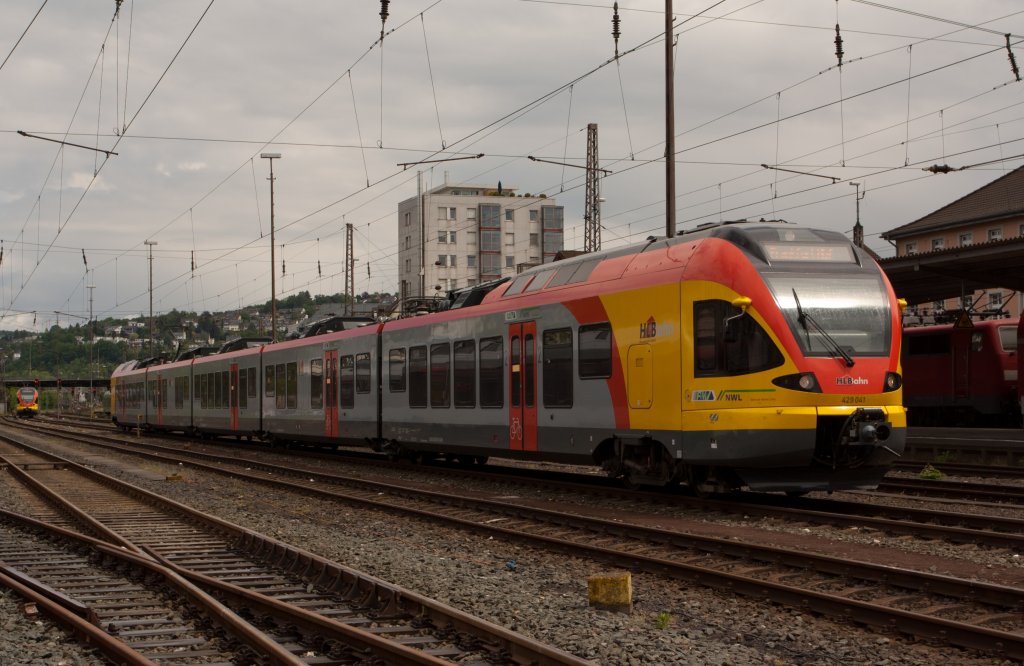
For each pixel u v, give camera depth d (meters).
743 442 13.91
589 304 16.86
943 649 7.30
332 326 28.86
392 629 7.80
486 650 7.12
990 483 18.86
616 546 12.17
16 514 15.60
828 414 13.81
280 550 11.16
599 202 38.94
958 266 25.70
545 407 18.02
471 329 20.52
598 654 7.27
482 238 105.75
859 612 8.05
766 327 13.93
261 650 7.02
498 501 16.02
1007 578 9.66
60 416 103.19
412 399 23.08
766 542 11.98
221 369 37.50
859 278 14.60
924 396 36.47
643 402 15.51
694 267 14.75
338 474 23.59
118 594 9.54
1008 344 33.78
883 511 14.35
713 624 8.22
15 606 8.89
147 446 35.91
